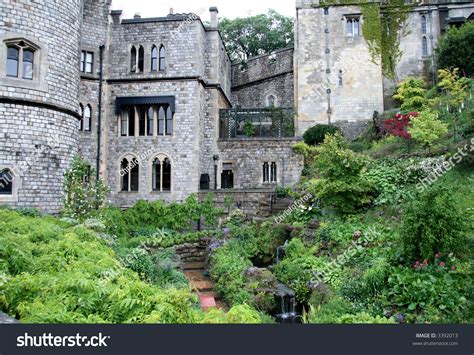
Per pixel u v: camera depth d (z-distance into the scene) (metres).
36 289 6.24
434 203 8.91
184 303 5.86
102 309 5.94
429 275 8.18
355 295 8.81
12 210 12.73
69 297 5.93
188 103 21.77
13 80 14.15
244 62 30.97
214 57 23.69
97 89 22.08
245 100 30.69
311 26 26.98
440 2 28.69
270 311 10.12
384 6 28.73
